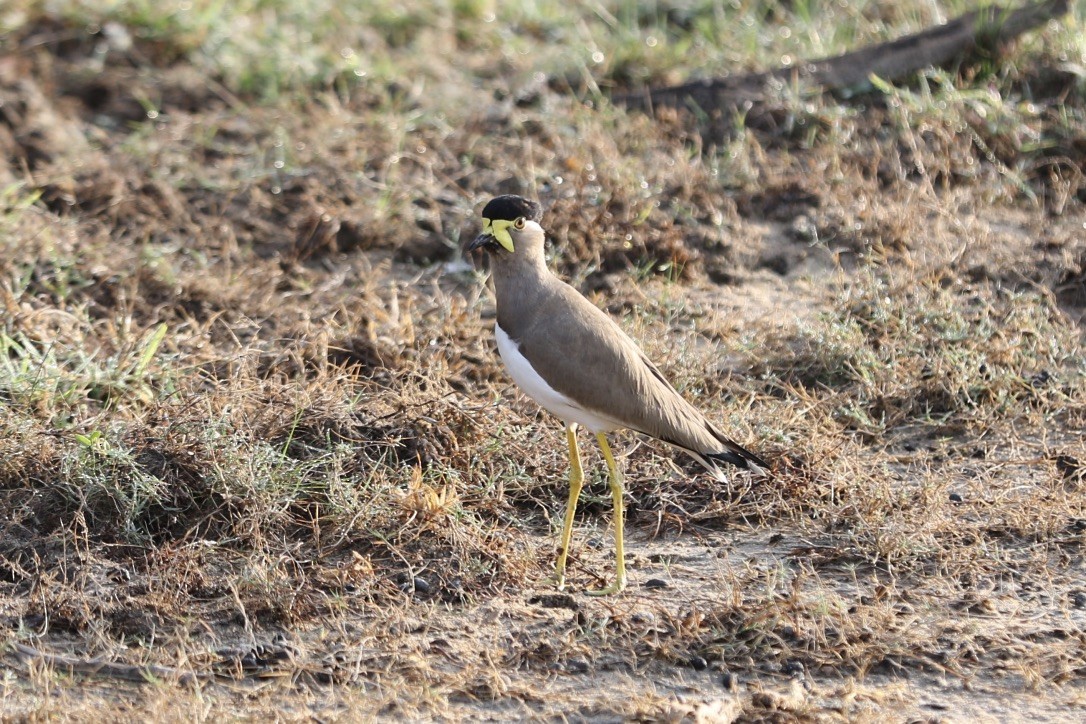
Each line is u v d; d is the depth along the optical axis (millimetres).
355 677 8203
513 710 7973
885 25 17750
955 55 16203
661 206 14414
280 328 12633
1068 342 12383
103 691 8102
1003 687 8180
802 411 11258
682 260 13734
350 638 8641
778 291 13508
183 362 11898
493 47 18250
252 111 16391
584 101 16516
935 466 10953
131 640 8641
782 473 10586
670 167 14812
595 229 13734
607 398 9180
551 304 9367
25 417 10547
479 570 9367
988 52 16109
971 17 16391
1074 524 9969
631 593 9266
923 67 16109
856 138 15383
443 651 8531
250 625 8750
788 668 8398
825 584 9336
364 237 14125
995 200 14523
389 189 14547
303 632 8742
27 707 7867
